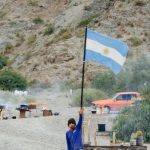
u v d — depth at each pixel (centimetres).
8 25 14175
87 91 6900
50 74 9981
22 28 13925
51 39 11688
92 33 2372
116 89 7850
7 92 8062
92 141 3859
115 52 2358
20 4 14950
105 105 5547
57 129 4459
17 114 5509
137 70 8294
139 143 3256
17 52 12556
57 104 6969
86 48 2375
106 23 10969
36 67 10462
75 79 9575
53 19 13438
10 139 3500
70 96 7794
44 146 3362
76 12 12612
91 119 4666
